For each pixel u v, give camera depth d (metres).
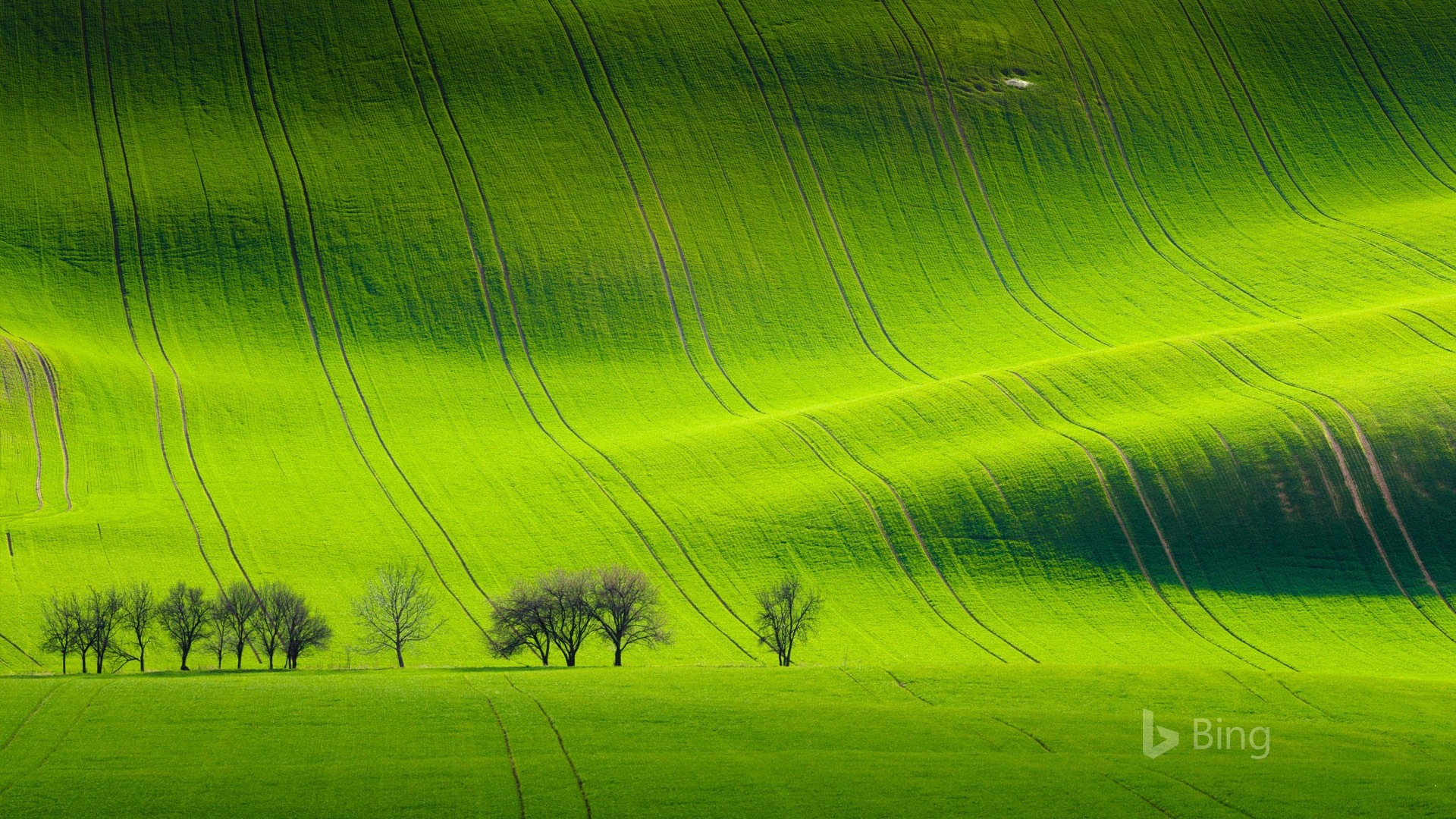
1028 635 160.88
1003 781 82.56
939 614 166.88
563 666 135.50
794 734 93.19
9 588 164.25
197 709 97.44
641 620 142.38
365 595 169.25
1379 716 103.38
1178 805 78.38
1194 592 169.88
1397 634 158.12
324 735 91.31
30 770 83.06
